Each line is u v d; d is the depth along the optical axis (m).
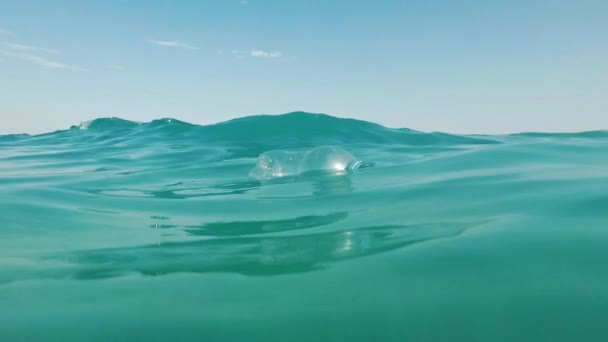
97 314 1.70
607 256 1.99
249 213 3.56
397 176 4.73
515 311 1.60
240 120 11.06
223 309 1.73
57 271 2.19
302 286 1.92
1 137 14.35
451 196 3.48
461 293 1.75
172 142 9.89
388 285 1.88
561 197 3.09
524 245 2.19
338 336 1.52
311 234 2.78
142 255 2.46
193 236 2.89
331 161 5.61
